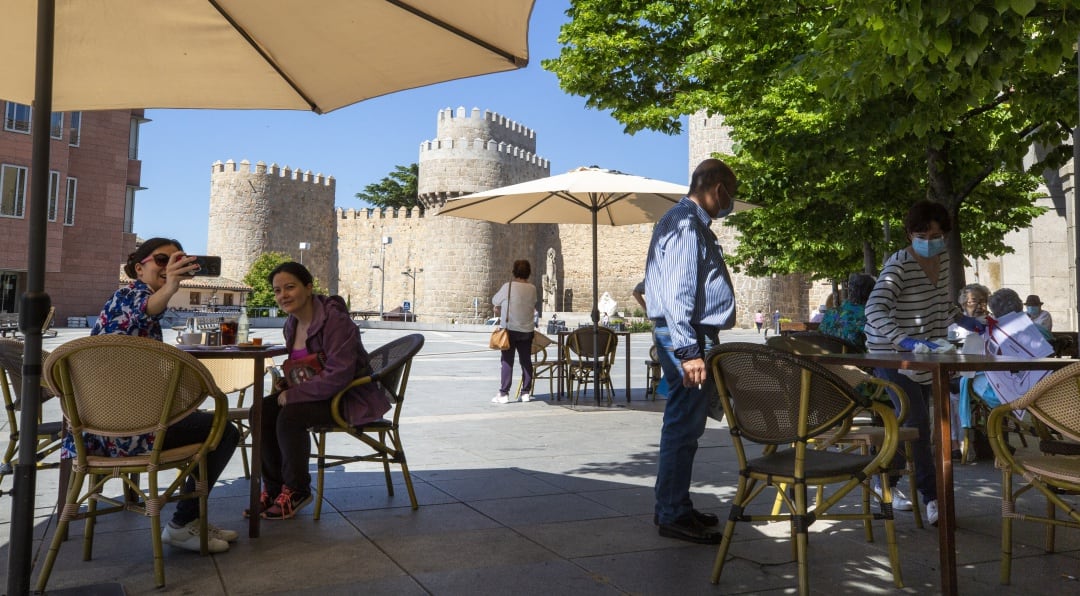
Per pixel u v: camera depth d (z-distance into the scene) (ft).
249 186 243.40
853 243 53.57
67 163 131.54
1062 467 10.61
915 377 14.20
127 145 148.46
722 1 32.76
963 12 14.29
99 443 11.41
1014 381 16.08
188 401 11.23
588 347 33.83
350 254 252.42
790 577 11.28
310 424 14.47
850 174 38.99
